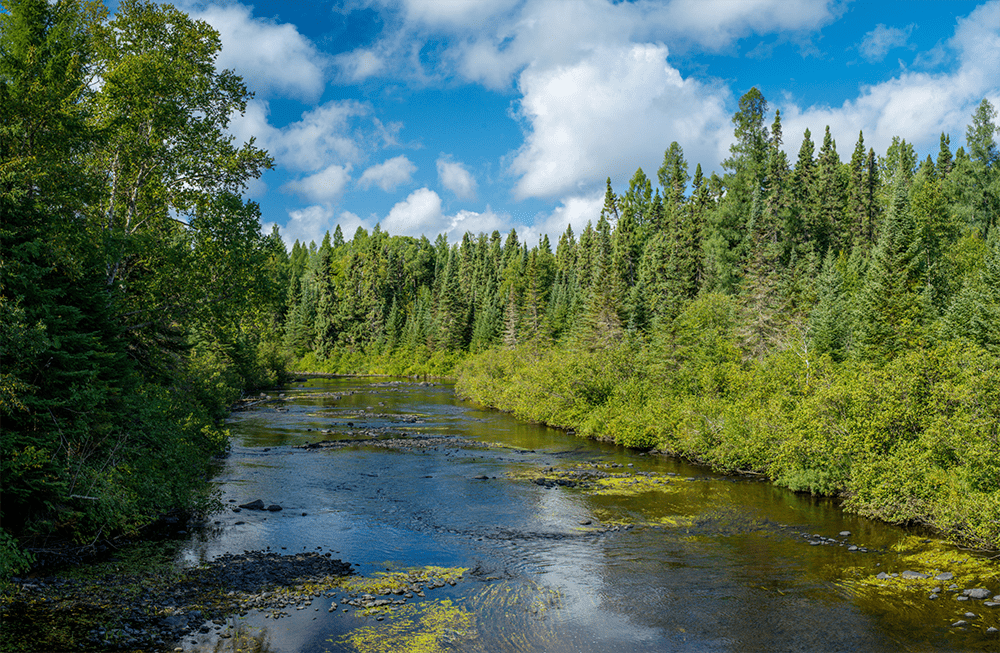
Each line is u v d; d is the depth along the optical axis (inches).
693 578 617.6
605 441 1556.3
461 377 2965.1
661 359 1808.6
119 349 728.3
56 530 645.9
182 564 612.7
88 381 609.3
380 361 4690.0
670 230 3641.7
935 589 584.4
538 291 3885.3
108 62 903.7
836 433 943.7
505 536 751.1
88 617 473.1
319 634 467.8
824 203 3602.4
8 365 534.3
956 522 714.8
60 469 570.3
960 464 791.1
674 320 1918.1
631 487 1032.8
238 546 683.4
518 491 989.2
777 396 1176.8
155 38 941.2
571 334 3078.2
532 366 2265.0
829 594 575.8
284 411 2114.9
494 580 603.2
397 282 5925.2
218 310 930.1
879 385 897.5
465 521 813.9
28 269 541.6
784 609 541.0
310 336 5012.3
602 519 836.6
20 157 605.0
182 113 940.6
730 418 1167.0
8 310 490.0
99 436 655.1
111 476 625.9
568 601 554.3
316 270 5767.7
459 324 4453.7
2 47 666.2
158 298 909.2
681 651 461.1
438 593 563.8
